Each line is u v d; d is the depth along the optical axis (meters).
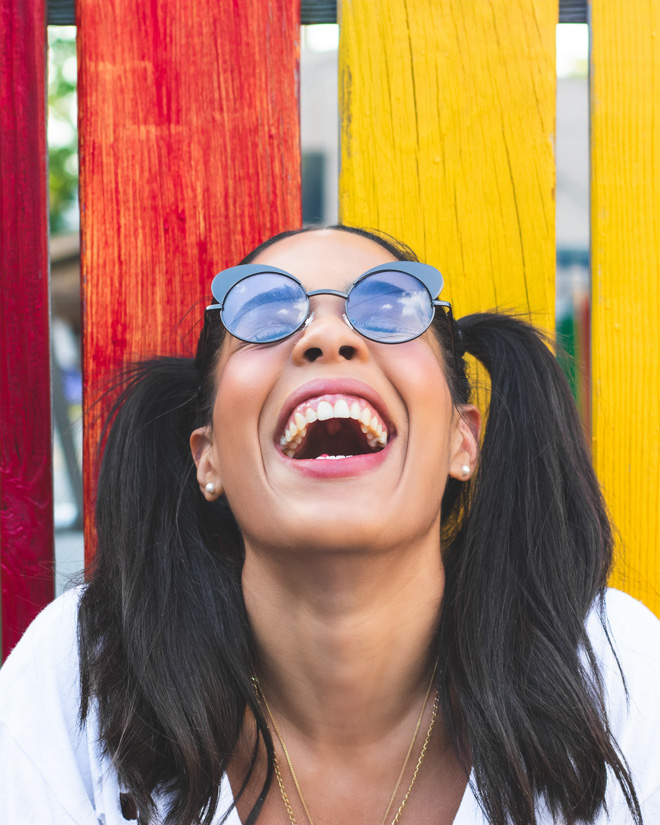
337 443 1.45
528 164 1.57
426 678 1.29
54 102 3.89
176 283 1.59
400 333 1.18
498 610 1.32
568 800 1.19
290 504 1.11
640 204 1.56
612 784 1.22
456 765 1.27
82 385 1.60
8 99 1.58
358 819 1.24
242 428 1.16
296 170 1.58
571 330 3.87
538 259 1.58
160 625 1.34
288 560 1.13
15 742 1.25
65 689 1.32
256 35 1.57
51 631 1.37
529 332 1.47
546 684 1.25
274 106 1.58
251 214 1.59
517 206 1.58
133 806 1.24
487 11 1.57
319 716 1.24
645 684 1.28
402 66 1.58
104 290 1.59
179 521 1.44
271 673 1.28
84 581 1.47
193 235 1.59
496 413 1.45
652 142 1.56
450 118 1.58
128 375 1.54
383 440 1.18
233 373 1.18
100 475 1.47
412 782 1.25
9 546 1.60
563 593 1.34
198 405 1.42
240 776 1.28
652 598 1.57
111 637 1.35
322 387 1.14
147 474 1.46
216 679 1.29
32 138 1.58
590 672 1.29
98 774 1.24
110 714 1.26
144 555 1.41
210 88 1.58
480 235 1.58
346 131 1.58
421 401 1.17
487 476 1.42
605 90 1.56
